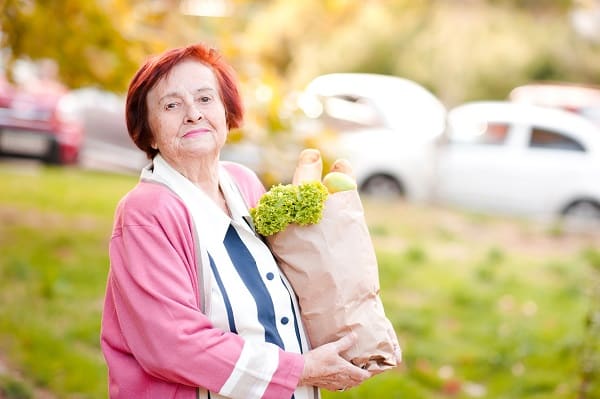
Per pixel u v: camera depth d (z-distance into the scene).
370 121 10.80
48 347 4.69
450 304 6.40
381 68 19.03
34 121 10.46
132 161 11.41
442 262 7.72
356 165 10.61
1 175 10.14
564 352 5.15
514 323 5.88
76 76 5.72
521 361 5.14
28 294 5.69
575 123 10.53
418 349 5.26
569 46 19.09
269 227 2.14
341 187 2.20
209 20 5.87
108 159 11.45
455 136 10.87
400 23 19.22
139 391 2.04
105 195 9.52
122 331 2.02
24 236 7.34
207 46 2.21
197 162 2.16
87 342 4.91
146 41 5.54
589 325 4.36
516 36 19.03
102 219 8.35
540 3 19.86
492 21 19.16
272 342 2.09
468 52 18.69
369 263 2.17
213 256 2.07
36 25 5.43
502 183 10.45
